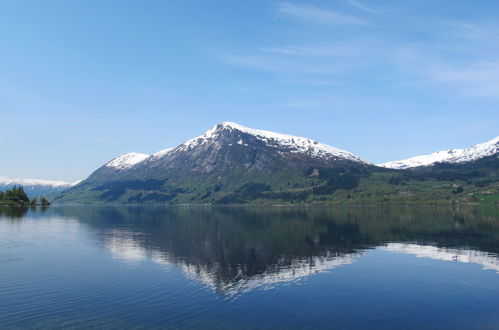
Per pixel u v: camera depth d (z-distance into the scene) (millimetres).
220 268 63719
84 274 58031
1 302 44344
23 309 42062
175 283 53219
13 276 56469
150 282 53688
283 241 98625
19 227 129875
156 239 101688
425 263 68500
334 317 40438
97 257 72375
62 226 137500
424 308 43688
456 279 56719
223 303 44625
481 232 117062
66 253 76562
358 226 142375
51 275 57312
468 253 78812
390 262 69438
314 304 44625
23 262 66750
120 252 78625
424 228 131625
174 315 40594
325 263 68625
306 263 68625
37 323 37969
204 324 38062
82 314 40562
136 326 37312
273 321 39156
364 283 54188
